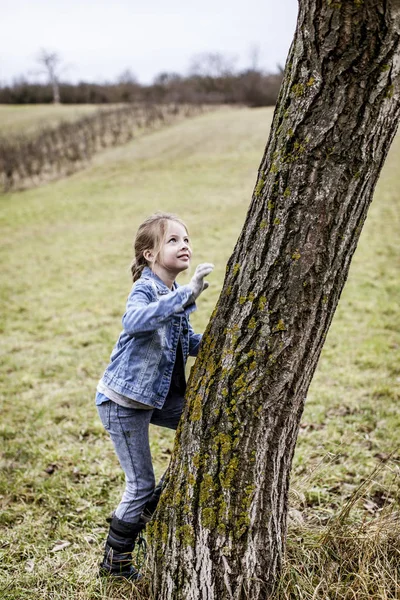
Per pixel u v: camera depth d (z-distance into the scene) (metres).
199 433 2.09
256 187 2.01
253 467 2.05
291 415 2.07
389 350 6.29
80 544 2.99
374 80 1.72
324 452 3.96
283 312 1.93
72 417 4.84
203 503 2.08
